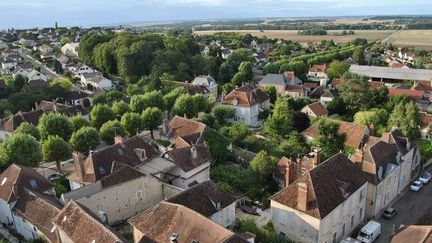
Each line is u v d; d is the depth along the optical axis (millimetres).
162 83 146375
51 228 47344
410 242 39438
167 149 72562
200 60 182375
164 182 62844
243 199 61688
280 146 83250
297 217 50031
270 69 185000
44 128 84438
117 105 106688
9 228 55938
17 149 69125
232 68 181375
